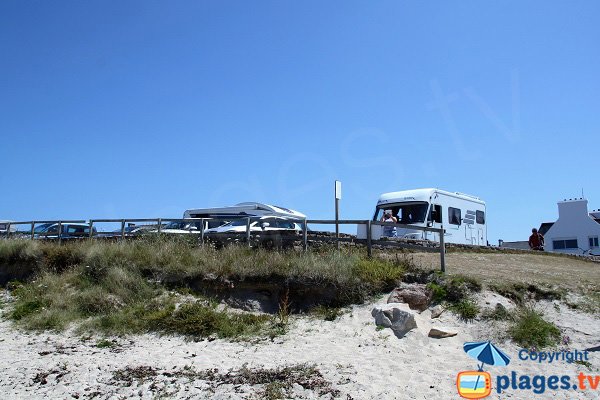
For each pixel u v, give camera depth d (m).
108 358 11.23
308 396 8.75
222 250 16.11
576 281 13.62
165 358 11.05
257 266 14.28
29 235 21.50
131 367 10.55
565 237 38.91
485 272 14.20
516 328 10.62
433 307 11.96
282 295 13.73
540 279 13.50
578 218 38.62
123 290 14.67
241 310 13.67
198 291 14.59
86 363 10.95
